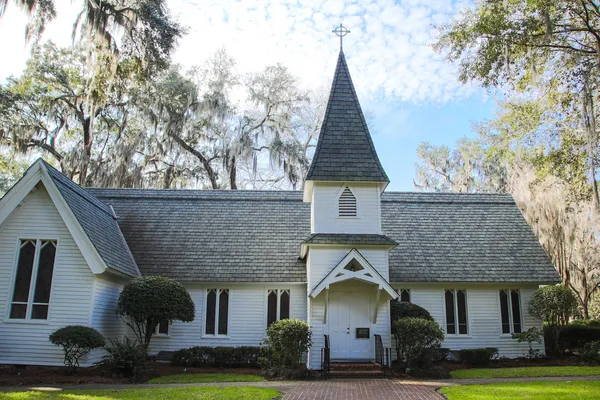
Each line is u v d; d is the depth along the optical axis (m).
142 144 34.78
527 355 20.25
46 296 16.05
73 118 36.19
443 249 21.80
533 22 19.47
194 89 37.50
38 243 16.31
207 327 19.64
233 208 23.78
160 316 16.11
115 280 17.81
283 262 20.38
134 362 14.52
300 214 23.56
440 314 20.47
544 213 26.52
